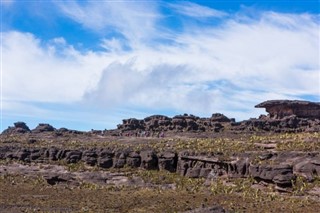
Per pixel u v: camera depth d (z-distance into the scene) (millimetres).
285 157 86000
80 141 138125
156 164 103375
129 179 97812
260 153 90125
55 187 92812
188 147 107750
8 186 92812
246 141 109438
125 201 76500
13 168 110438
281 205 67188
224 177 89000
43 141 138125
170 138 134625
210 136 134125
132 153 106562
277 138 107250
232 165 88875
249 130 138500
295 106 144875
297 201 69375
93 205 73750
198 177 93250
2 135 160125
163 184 93375
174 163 101312
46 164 112500
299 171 79625
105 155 108875
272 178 78500
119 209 70188
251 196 74812
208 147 105250
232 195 76875
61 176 98000
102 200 78125
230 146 102938
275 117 146500
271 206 66750
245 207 66562
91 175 101250
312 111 144000
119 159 106812
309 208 64625
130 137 144375
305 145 92250
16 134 161000
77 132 160000
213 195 77938
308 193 73125
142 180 96812
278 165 79812
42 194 85250
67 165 110375
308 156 83750
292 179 76688
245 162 86938
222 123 150125
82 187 93000
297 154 85500
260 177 80875
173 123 151625
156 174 98750
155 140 130500
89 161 109625
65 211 69375
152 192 84438
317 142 94312
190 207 68438
